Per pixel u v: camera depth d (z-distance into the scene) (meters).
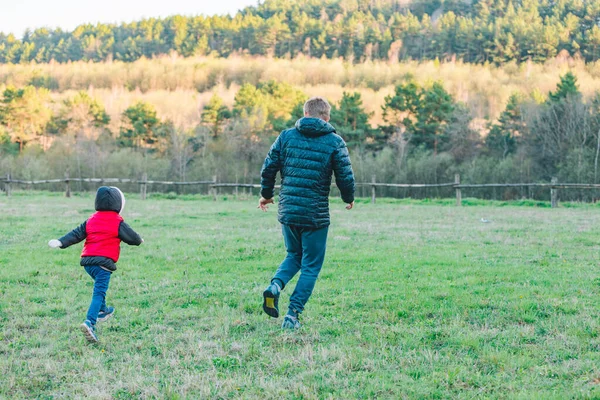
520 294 5.81
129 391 3.46
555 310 5.16
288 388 3.47
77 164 45.44
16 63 123.31
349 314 5.17
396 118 49.53
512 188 39.03
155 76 105.88
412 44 123.06
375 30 125.94
